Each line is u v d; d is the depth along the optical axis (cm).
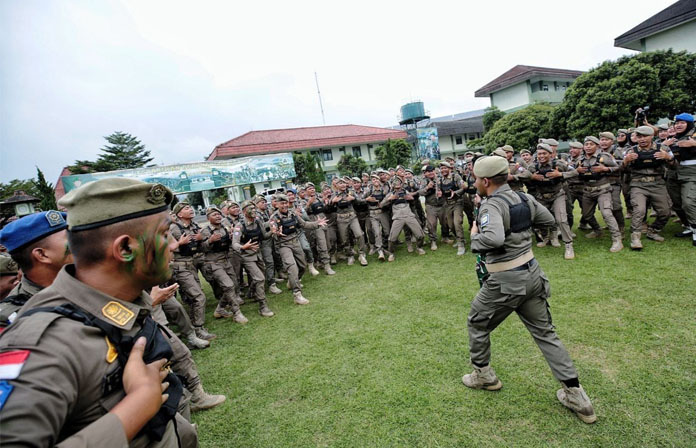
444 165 618
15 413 59
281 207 491
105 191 84
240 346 381
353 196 680
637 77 1514
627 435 190
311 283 580
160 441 88
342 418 240
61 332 75
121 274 89
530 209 214
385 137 3219
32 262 158
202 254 449
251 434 239
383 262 646
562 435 196
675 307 312
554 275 433
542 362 265
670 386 220
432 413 229
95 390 76
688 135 448
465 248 631
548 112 2059
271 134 3112
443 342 319
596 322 308
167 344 98
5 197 2364
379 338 346
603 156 493
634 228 477
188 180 2027
